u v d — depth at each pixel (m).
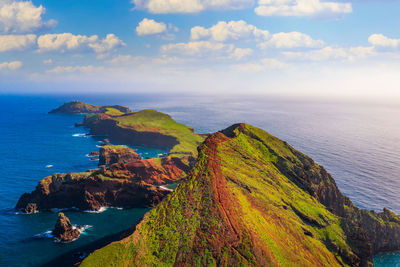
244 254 57.88
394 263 91.94
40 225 108.00
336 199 110.06
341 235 80.94
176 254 58.38
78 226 107.69
